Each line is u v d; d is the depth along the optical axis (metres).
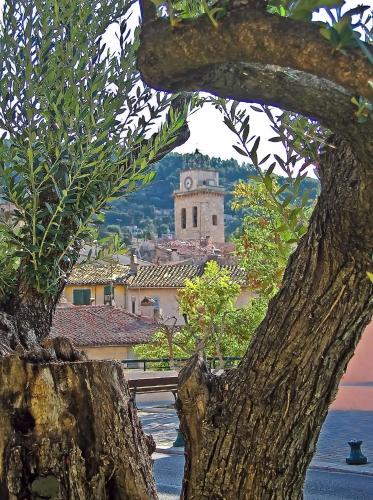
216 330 22.78
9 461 3.36
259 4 2.02
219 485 3.11
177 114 3.92
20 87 3.97
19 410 3.42
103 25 4.17
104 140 3.94
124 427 3.55
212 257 45.78
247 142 2.96
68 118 3.76
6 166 3.87
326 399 2.97
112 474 3.48
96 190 3.90
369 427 18.08
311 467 13.61
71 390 3.47
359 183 2.45
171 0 2.10
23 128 3.94
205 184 83.38
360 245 2.57
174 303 46.12
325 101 2.17
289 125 2.85
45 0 4.20
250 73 2.20
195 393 3.19
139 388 18.70
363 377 21.19
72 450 3.41
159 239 85.25
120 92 4.11
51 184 3.85
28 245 3.85
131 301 45.41
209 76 2.23
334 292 2.73
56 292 4.05
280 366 2.92
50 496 3.36
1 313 3.89
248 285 24.47
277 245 3.19
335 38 1.83
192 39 2.07
